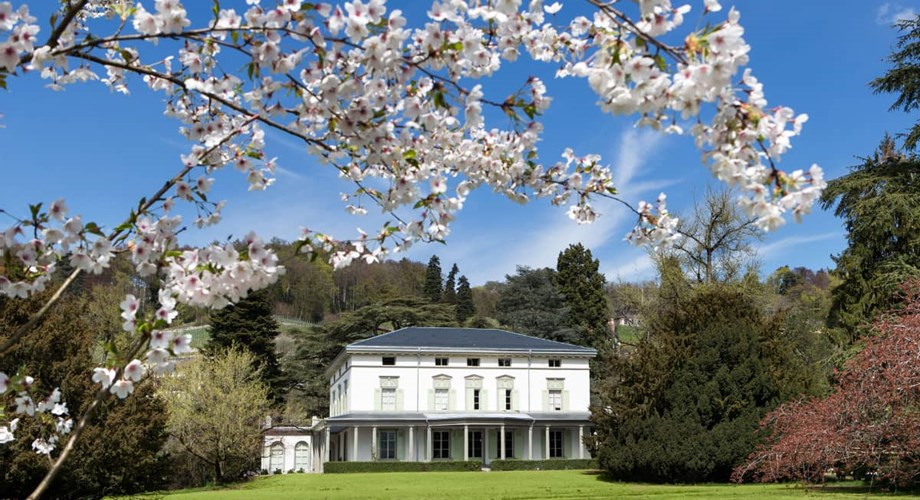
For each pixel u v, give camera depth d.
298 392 55.00
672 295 35.81
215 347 44.12
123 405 15.27
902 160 27.14
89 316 21.98
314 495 19.84
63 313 15.56
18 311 14.62
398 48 3.85
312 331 55.25
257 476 33.97
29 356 14.32
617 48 3.19
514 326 59.75
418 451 39.44
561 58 4.36
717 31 2.93
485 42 4.44
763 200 3.17
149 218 3.99
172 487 28.97
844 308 28.31
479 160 5.18
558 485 23.06
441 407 39.91
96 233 3.75
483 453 39.78
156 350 3.62
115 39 3.83
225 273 3.78
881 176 25.61
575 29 4.13
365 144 4.47
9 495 13.69
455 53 3.96
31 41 3.57
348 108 4.32
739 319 24.72
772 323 24.80
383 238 4.81
